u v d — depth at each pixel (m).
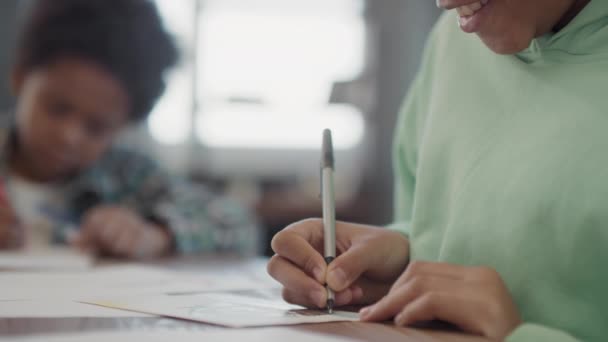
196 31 3.05
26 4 2.55
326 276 0.52
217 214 1.61
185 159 3.01
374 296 0.58
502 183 0.53
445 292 0.44
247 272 0.98
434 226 0.60
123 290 0.68
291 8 3.12
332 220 0.56
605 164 0.47
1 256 1.09
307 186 2.92
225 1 3.09
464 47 0.64
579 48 0.52
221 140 3.05
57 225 1.50
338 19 3.12
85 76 1.49
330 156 0.58
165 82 1.70
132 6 1.57
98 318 0.46
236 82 3.09
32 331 0.40
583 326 0.46
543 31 0.53
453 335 0.41
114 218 1.32
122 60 1.53
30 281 0.75
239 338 0.38
